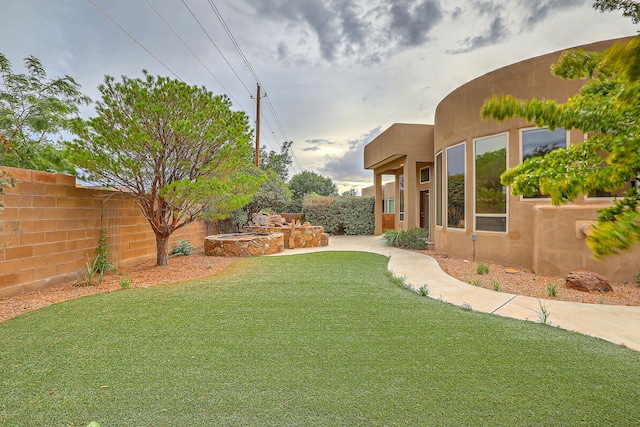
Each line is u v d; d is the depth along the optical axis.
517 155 8.25
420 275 7.26
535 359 3.14
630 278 6.66
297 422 2.17
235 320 4.18
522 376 2.80
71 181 6.39
